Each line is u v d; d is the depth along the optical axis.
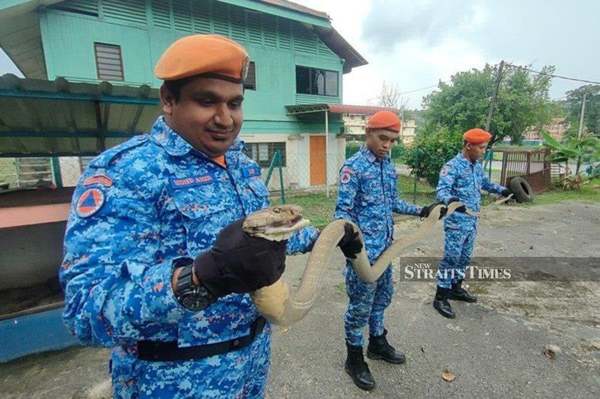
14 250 4.12
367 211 2.72
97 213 0.92
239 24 13.26
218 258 0.81
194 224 1.08
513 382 2.89
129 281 0.82
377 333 3.12
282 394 2.74
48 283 4.26
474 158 3.95
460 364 3.12
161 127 1.16
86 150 5.87
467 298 4.32
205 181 1.14
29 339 3.18
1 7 8.66
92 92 3.49
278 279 0.97
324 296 4.45
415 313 4.03
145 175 1.02
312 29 15.32
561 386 2.84
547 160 14.73
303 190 14.80
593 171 15.81
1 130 4.64
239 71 1.07
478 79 24.52
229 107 1.11
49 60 9.74
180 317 0.82
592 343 3.43
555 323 3.82
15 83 3.12
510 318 3.93
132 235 0.96
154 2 11.23
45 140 5.24
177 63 1.01
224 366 1.18
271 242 0.85
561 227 8.09
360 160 2.69
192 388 1.13
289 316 1.07
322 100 16.30
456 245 3.86
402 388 2.82
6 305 3.79
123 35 10.77
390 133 2.59
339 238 1.67
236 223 0.87
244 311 1.21
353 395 2.73
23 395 2.75
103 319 0.81
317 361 3.14
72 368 3.06
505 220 8.83
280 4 13.07
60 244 4.38
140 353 1.11
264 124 14.48
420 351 3.30
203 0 12.12
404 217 8.92
